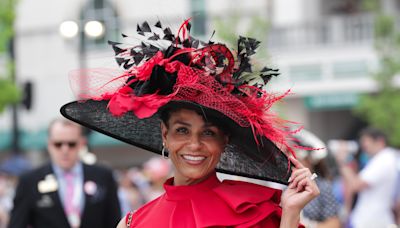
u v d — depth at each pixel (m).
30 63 23.44
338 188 10.09
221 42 3.79
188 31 3.79
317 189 3.62
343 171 9.46
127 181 12.78
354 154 11.41
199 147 3.71
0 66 19.73
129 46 3.94
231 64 3.72
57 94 23.23
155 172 11.52
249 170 3.98
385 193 9.10
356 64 21.09
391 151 9.28
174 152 3.76
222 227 3.64
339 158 9.91
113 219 7.09
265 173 3.94
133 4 22.34
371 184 9.09
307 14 22.11
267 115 3.76
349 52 21.20
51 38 23.30
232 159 4.00
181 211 3.79
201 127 3.71
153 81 3.60
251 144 3.83
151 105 3.45
